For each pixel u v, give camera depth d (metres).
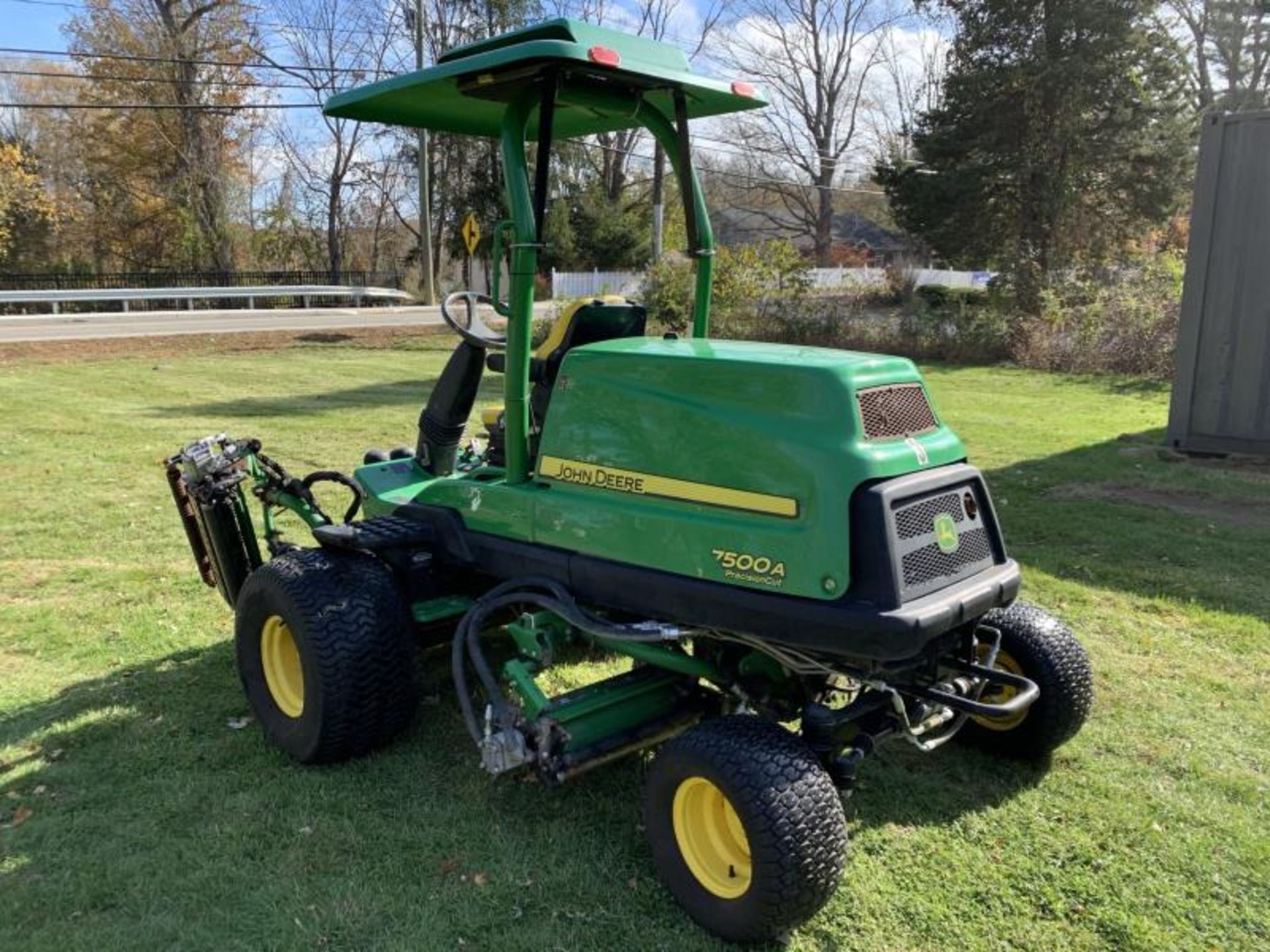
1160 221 27.03
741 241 52.50
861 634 2.49
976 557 2.90
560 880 2.83
